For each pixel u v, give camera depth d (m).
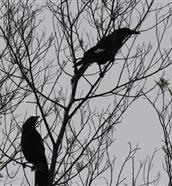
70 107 10.03
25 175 9.99
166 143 9.77
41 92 10.30
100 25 10.73
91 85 10.23
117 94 10.23
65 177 9.88
